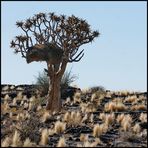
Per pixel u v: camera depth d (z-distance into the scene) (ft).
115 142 89.30
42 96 194.80
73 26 155.74
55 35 156.87
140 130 100.22
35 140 93.81
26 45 152.46
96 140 89.76
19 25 155.43
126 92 189.37
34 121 107.65
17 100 183.52
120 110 135.74
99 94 186.09
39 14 157.69
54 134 99.91
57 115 130.82
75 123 110.73
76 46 156.15
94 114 130.93
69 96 191.72
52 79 154.92
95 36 156.97
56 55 151.02
